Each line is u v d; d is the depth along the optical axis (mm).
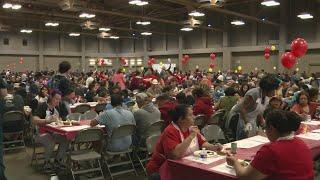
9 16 19062
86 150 4801
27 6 17438
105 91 8102
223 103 6270
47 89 7141
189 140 2939
